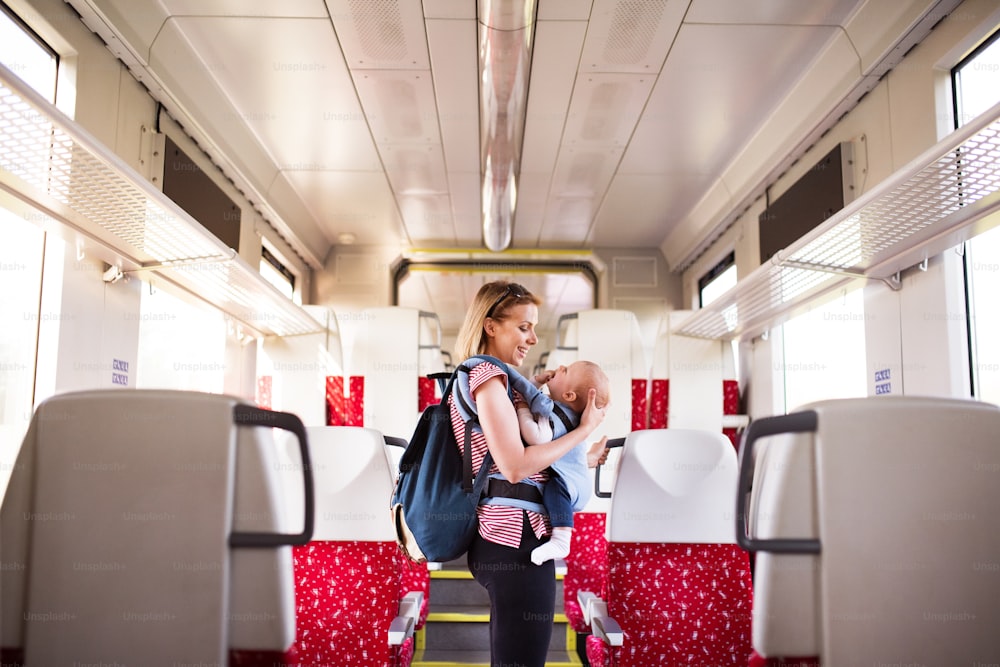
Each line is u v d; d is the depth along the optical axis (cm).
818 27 412
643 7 402
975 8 331
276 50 445
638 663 280
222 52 446
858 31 398
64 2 340
